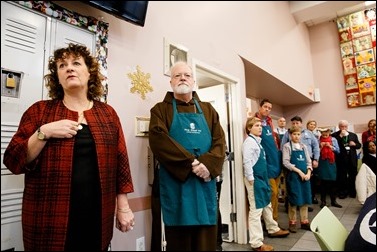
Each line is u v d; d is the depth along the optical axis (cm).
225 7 155
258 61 158
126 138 125
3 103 93
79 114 86
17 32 97
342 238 77
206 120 119
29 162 72
